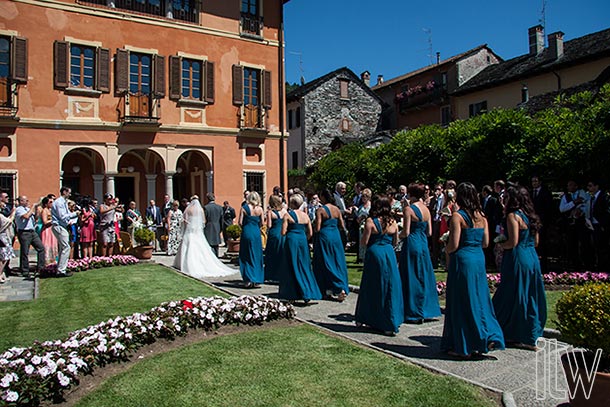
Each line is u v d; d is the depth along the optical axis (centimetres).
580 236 1045
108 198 1426
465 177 1466
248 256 970
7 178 1619
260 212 989
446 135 1611
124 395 421
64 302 816
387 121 3778
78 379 443
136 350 531
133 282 999
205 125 1992
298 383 445
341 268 823
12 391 391
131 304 789
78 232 1348
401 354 540
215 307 635
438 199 1159
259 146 2128
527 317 545
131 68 1856
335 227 834
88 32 1761
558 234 1159
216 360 507
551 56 2492
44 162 1670
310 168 3222
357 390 429
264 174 2139
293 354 526
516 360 515
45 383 410
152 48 1886
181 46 1952
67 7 1722
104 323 563
